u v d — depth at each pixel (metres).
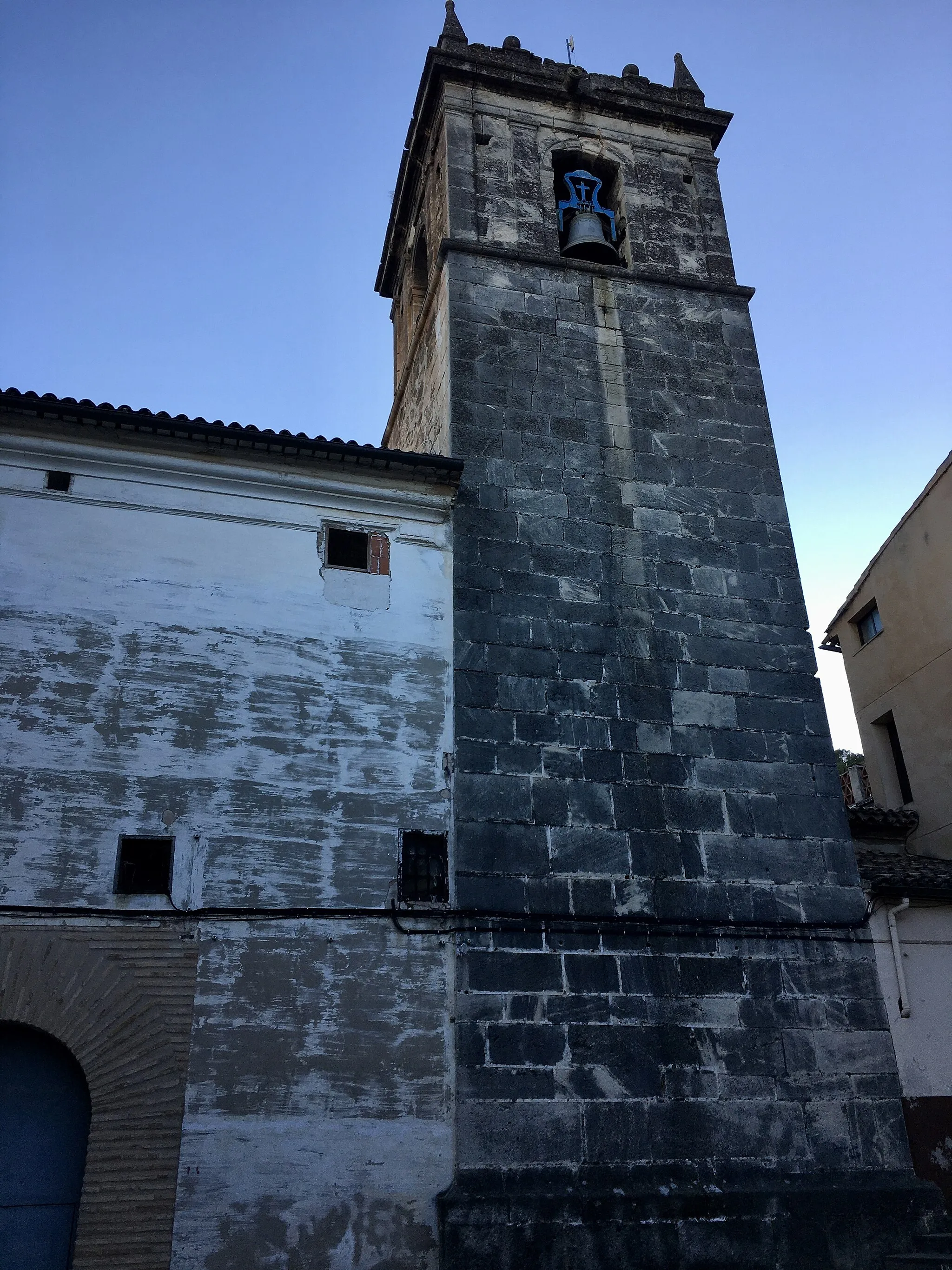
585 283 18.19
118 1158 10.75
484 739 13.79
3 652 12.57
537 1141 11.81
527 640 14.62
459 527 15.16
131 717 12.67
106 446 14.00
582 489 16.08
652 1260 11.53
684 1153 12.21
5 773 11.98
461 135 19.30
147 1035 11.27
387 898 12.58
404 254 22.97
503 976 12.49
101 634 13.00
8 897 11.47
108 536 13.57
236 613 13.63
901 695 21.36
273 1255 10.74
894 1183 12.68
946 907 14.69
